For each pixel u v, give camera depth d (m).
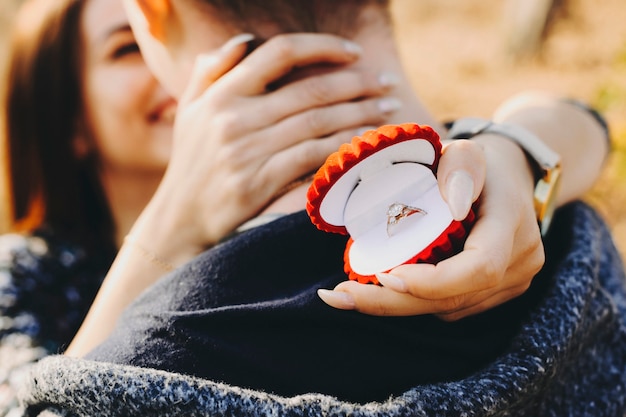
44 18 0.70
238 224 0.39
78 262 0.73
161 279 0.36
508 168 0.35
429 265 0.30
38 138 0.75
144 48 0.41
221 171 0.39
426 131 0.29
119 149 0.72
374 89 0.39
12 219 0.79
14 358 0.59
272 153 0.38
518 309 0.36
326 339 0.33
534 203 0.37
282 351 0.33
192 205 0.40
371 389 0.32
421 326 0.34
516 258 0.32
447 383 0.32
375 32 0.39
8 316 0.64
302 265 0.35
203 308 0.34
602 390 0.37
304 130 0.38
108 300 0.42
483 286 0.30
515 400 0.32
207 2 0.38
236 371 0.32
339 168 0.30
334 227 0.32
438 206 0.31
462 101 2.76
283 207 0.37
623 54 1.55
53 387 0.31
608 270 0.45
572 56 3.11
